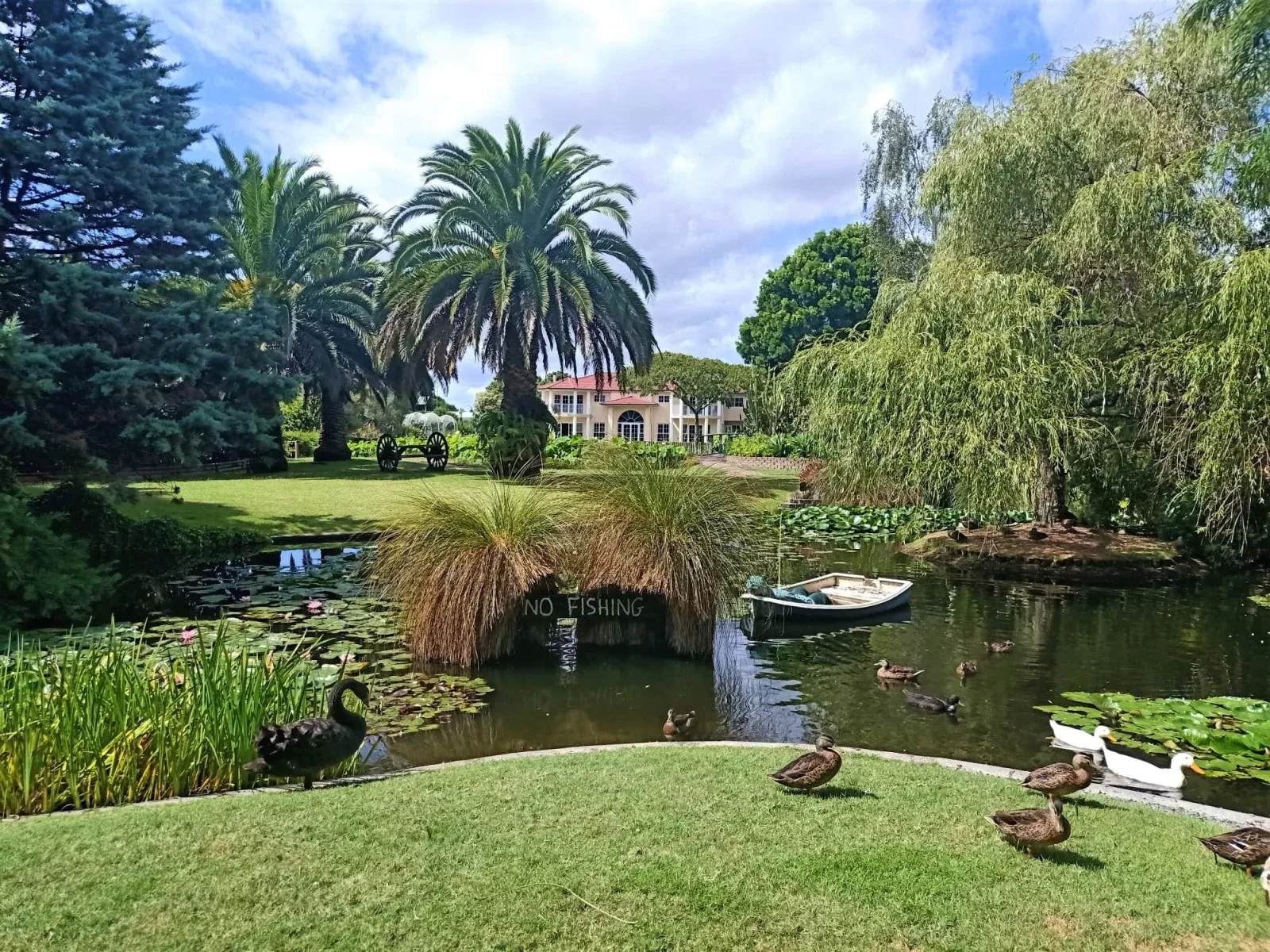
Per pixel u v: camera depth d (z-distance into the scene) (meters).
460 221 23.11
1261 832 3.48
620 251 23.89
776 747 5.29
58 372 10.06
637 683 7.50
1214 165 11.77
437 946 2.71
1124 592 12.16
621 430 65.75
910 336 13.32
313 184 27.12
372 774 5.07
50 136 10.35
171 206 11.69
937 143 26.45
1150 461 13.68
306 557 13.58
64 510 11.10
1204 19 11.65
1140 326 13.56
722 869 3.28
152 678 4.86
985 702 7.10
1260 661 8.45
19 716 4.29
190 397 12.23
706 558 8.11
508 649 8.16
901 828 3.75
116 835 3.54
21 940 2.69
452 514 8.11
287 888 3.07
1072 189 14.16
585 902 3.00
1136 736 6.18
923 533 17.69
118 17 11.77
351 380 31.38
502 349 23.59
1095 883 3.26
